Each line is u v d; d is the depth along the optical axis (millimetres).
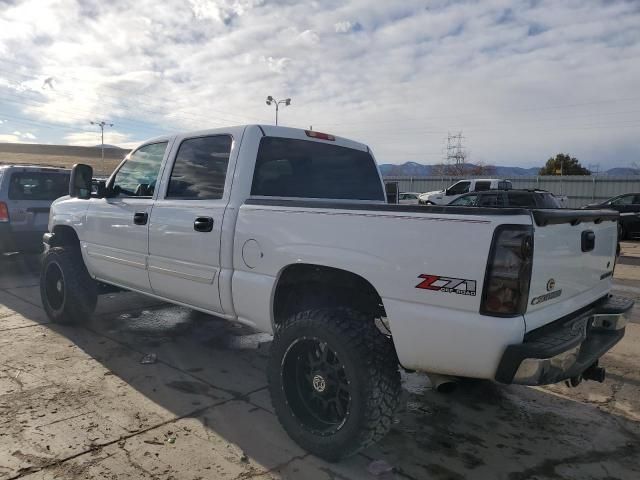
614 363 4801
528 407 3873
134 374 4227
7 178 8008
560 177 31984
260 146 3764
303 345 3086
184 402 3725
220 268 3637
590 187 31203
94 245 4992
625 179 30266
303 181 4098
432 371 2691
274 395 3184
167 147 4348
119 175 4922
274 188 3848
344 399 2967
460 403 3926
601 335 3242
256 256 3373
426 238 2590
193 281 3863
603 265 3322
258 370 4438
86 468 2834
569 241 2770
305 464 2959
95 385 3969
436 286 2557
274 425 3414
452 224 2508
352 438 2824
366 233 2818
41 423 3322
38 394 3768
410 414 3713
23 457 2920
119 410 3555
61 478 2736
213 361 4617
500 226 2389
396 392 2850
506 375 2424
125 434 3221
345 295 3301
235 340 5227
